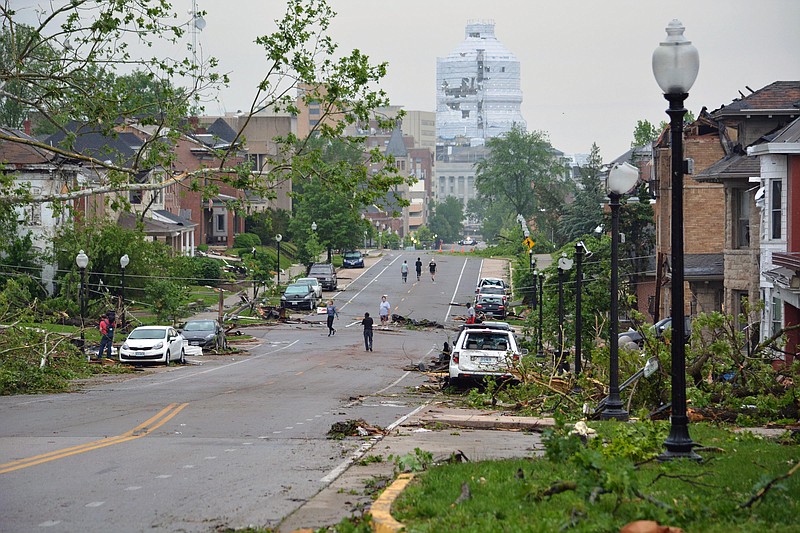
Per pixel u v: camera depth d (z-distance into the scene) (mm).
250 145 130125
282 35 30078
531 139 175875
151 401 25359
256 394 27906
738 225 40781
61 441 17344
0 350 31625
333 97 30656
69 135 30172
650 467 12727
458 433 18281
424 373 37406
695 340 23047
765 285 34969
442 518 9891
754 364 21906
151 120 31219
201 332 49688
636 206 62281
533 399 23922
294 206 138375
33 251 61844
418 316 74250
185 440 17531
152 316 63281
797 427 18953
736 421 20000
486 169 182250
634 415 21062
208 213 111375
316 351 50219
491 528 9086
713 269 47688
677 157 13469
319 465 14617
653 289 60000
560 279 37438
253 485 12945
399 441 17125
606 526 8922
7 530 10312
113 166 30734
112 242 61906
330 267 92250
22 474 13742
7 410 23031
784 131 35906
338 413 22516
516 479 11727
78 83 30703
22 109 91312
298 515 11031
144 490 12570
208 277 85312
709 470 12352
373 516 10297
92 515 11055
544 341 49875
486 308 72625
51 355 35281
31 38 29469
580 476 10594
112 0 29141
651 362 19734
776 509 9836
